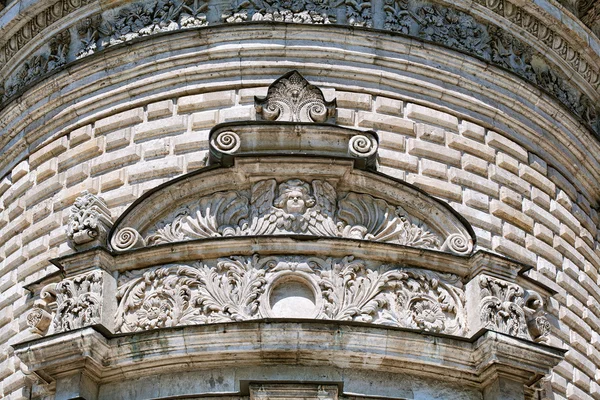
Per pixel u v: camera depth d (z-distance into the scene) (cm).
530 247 4334
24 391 4084
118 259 4000
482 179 4341
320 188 4078
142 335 3828
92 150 4366
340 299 3919
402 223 4094
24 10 4641
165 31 4450
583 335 4388
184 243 3962
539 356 3919
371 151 4134
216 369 3819
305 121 4178
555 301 4306
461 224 4106
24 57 4712
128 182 4269
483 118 4441
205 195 4100
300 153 4075
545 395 4106
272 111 4197
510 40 4641
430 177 4278
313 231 4019
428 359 3847
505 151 4434
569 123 4625
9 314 4309
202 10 4484
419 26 4509
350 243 3969
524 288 4141
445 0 4559
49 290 4075
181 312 3916
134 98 4394
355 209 4094
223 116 4306
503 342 3866
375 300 3938
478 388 3912
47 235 4312
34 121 4534
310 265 3950
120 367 3844
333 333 3794
